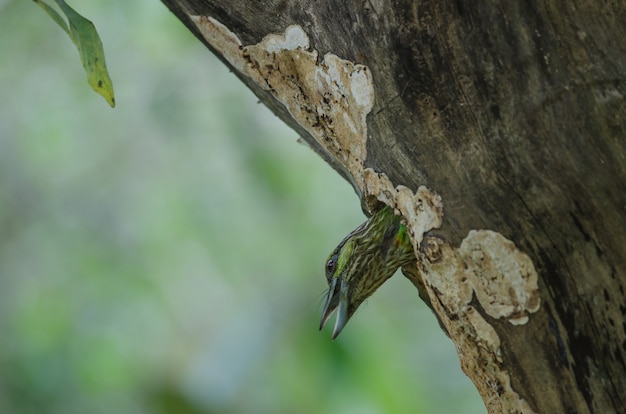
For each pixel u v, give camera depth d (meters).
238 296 14.62
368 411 12.11
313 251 14.63
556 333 4.80
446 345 15.28
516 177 4.84
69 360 14.26
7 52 14.98
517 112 4.86
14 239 15.02
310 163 14.73
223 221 14.77
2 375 14.03
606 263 4.74
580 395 4.79
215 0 5.79
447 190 4.99
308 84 5.73
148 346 14.61
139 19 14.24
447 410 14.93
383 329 14.23
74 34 5.87
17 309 14.67
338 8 5.29
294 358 13.31
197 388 13.62
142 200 15.02
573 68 4.83
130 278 14.80
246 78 6.25
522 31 4.87
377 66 5.18
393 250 6.60
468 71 4.94
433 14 4.98
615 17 4.84
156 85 14.62
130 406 14.14
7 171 15.12
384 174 5.30
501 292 4.88
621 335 4.71
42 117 15.05
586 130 4.79
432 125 5.03
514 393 4.95
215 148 14.77
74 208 15.05
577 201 4.77
